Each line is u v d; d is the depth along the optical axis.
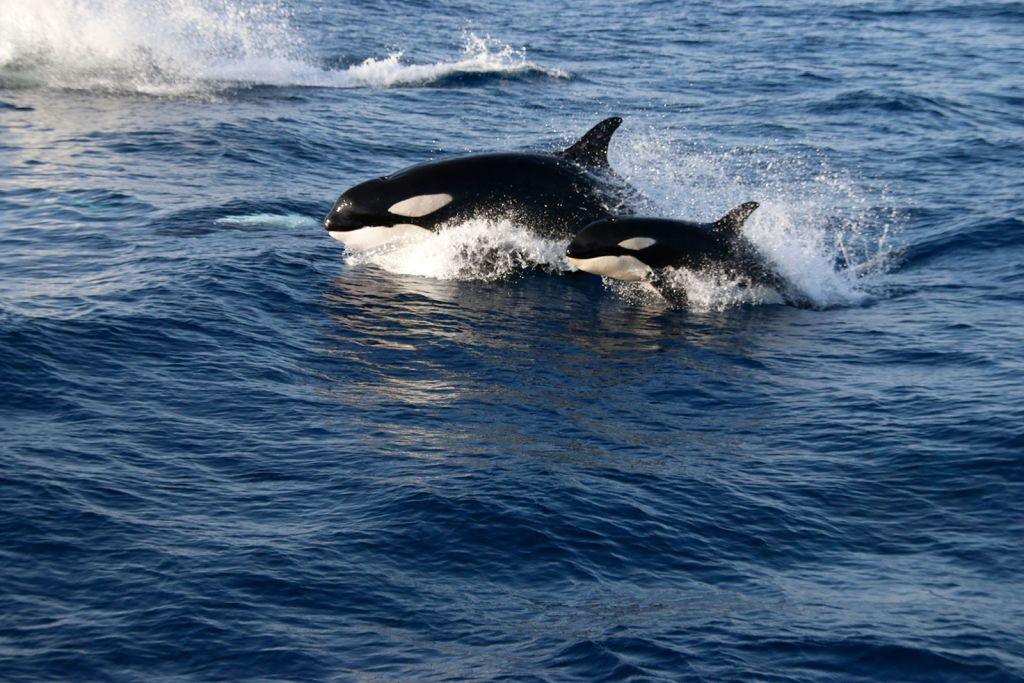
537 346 35.06
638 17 120.75
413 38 102.81
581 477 25.69
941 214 51.22
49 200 48.03
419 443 27.27
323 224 46.94
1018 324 37.25
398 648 19.45
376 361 32.91
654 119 73.12
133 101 70.19
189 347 32.50
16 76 73.75
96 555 21.66
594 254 41.06
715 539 23.47
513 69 88.12
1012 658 19.50
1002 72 90.31
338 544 22.44
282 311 36.31
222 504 23.89
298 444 26.94
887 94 78.44
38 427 26.86
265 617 20.08
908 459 27.06
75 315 33.72
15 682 18.11
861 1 132.62
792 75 89.06
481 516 23.55
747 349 35.38
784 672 19.06
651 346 35.50
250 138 61.34
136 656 18.92
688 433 28.75
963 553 23.06
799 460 27.20
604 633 20.00
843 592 21.61
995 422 28.75
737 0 133.50
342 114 70.56
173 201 48.84
